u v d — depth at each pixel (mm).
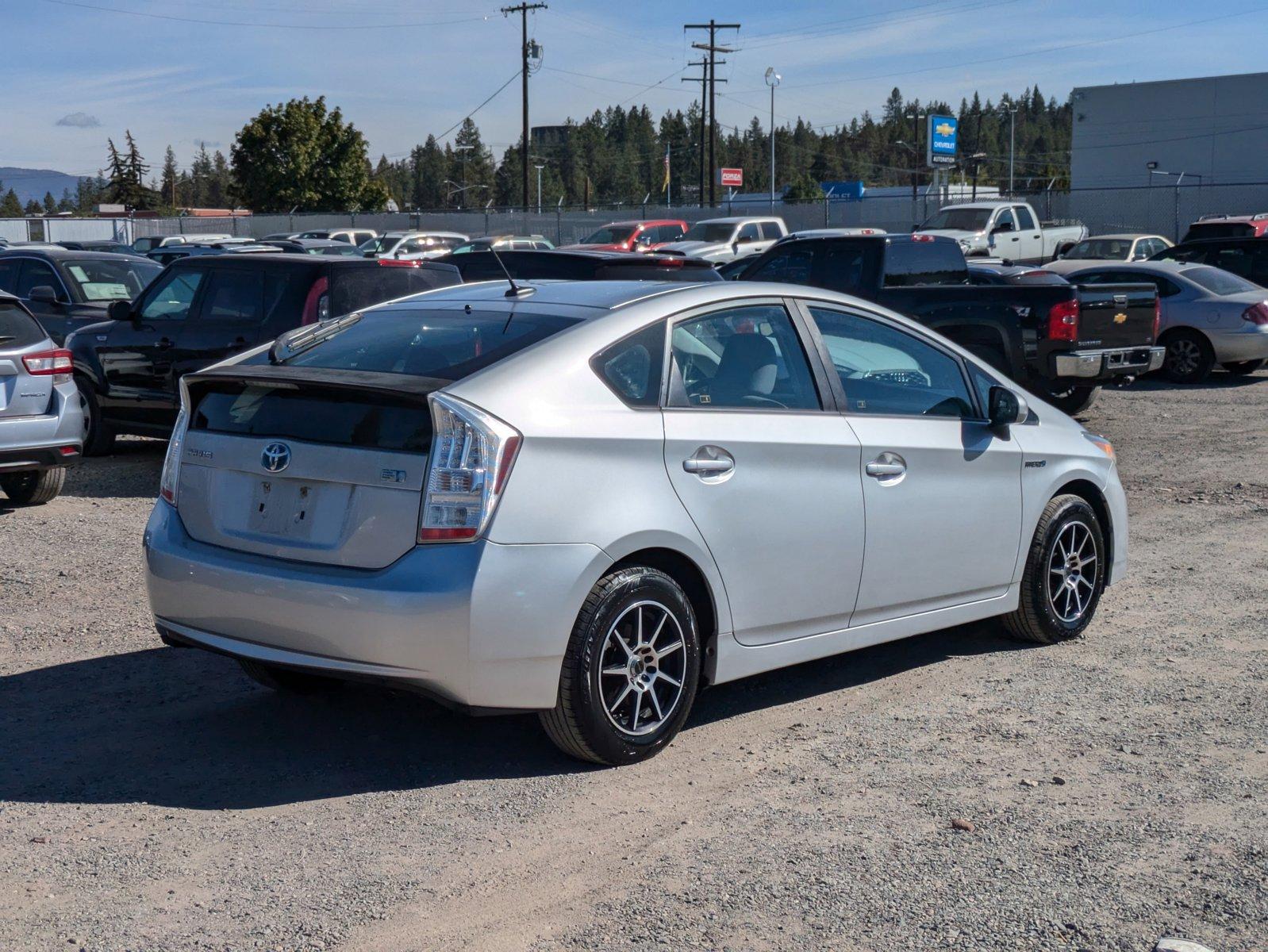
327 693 5387
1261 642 6207
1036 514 5926
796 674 5742
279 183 59531
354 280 10047
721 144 179375
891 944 3311
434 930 3389
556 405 4297
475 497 4078
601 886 3641
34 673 5660
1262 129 47062
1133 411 15125
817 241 14141
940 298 13211
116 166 112125
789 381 5027
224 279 10398
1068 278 18422
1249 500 9906
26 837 3961
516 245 29359
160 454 11945
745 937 3350
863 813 4152
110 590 7090
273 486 4445
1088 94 51219
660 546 4461
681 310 4781
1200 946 3264
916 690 5484
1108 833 3998
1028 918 3445
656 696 4586
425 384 4207
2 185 154875
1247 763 4602
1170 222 41781
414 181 178000
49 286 13180
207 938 3338
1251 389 17078
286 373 4473
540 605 4156
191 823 4074
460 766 4566
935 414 5562
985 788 4371
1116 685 5535
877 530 5180
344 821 4094
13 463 8758
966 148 194000
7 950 3268
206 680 5574
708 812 4164
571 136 178500
